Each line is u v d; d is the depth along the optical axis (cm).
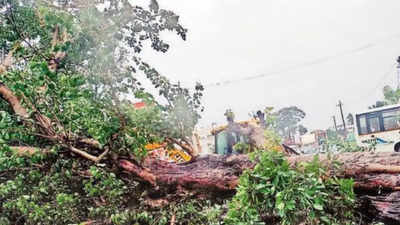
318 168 260
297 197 238
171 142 372
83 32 374
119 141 317
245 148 388
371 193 284
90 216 329
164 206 333
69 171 334
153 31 454
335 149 405
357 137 1096
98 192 315
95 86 366
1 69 339
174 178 324
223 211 333
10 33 399
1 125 291
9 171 343
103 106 321
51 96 294
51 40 416
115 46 391
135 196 341
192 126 389
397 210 260
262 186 245
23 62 369
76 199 324
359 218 278
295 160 311
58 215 313
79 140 322
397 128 1041
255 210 247
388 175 275
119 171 326
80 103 301
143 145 318
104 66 374
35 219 310
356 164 288
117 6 423
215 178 318
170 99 394
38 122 305
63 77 291
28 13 410
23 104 302
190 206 335
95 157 314
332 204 257
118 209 334
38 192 328
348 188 253
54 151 314
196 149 394
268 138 357
